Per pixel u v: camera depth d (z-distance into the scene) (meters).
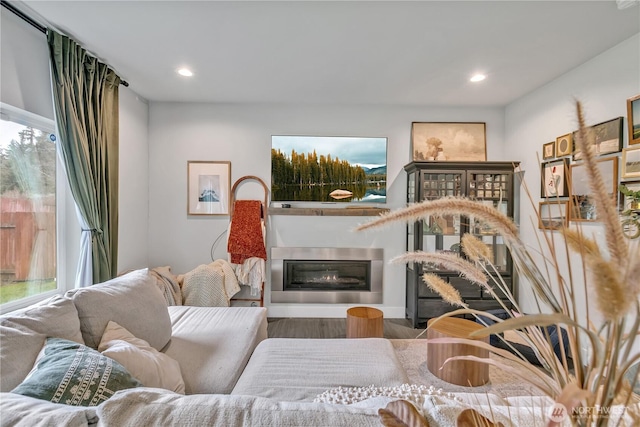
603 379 0.39
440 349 1.89
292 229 3.32
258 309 2.23
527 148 2.92
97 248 2.24
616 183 2.00
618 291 0.29
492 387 1.79
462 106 3.29
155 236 3.26
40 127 1.94
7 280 1.79
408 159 3.32
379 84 2.73
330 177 3.32
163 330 1.62
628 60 1.97
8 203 1.79
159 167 3.25
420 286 3.01
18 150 1.83
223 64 2.38
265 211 3.29
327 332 2.91
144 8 1.71
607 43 2.03
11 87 1.74
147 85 2.79
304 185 3.31
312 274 3.41
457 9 1.71
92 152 2.21
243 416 0.67
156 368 1.21
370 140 3.31
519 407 0.71
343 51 2.17
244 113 3.29
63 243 2.18
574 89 2.39
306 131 3.31
